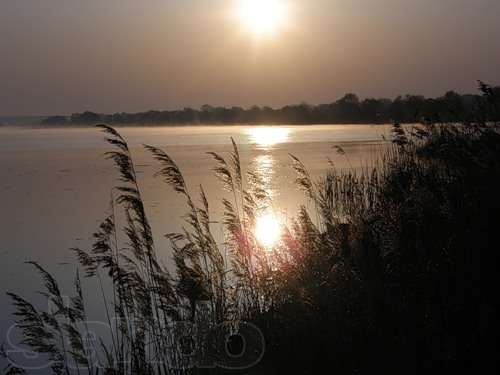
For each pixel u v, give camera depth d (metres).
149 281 9.48
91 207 29.31
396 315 6.69
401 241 7.56
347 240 8.01
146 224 9.08
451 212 7.71
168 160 9.34
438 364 6.11
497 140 8.73
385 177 12.25
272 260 9.85
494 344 6.03
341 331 7.05
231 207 10.20
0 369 9.59
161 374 8.46
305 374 6.98
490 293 6.53
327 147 77.50
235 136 144.38
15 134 193.50
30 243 20.58
